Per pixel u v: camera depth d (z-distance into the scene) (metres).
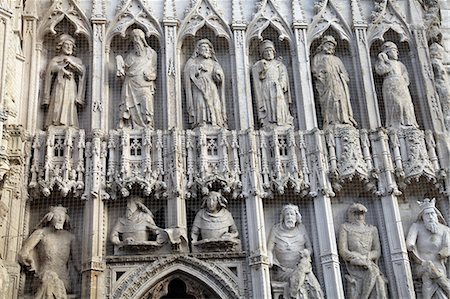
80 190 10.17
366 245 10.21
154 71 11.24
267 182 10.42
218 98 11.09
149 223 10.06
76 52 11.51
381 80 11.70
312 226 10.44
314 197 10.47
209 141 10.64
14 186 9.93
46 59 11.41
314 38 11.83
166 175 10.34
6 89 9.92
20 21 11.08
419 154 10.73
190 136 10.64
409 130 10.94
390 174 10.60
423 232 10.37
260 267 9.79
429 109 11.33
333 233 10.22
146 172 10.23
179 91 11.16
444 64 11.94
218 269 9.88
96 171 10.21
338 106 11.12
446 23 12.53
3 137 9.76
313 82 11.62
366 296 9.83
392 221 10.36
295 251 10.12
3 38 10.04
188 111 11.04
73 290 9.76
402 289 9.88
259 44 11.83
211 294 9.93
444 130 11.14
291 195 10.58
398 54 12.00
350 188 10.77
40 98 11.05
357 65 11.73
